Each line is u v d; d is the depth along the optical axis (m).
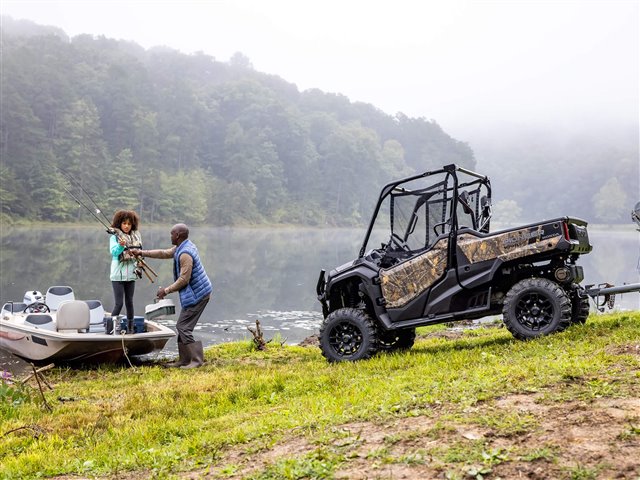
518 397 4.39
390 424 4.22
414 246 7.90
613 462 3.16
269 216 139.62
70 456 4.80
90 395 6.75
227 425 5.11
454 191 7.39
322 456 3.73
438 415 4.26
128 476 4.23
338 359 7.63
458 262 7.31
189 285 8.47
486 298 7.30
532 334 6.77
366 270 7.81
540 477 3.12
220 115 175.12
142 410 5.92
